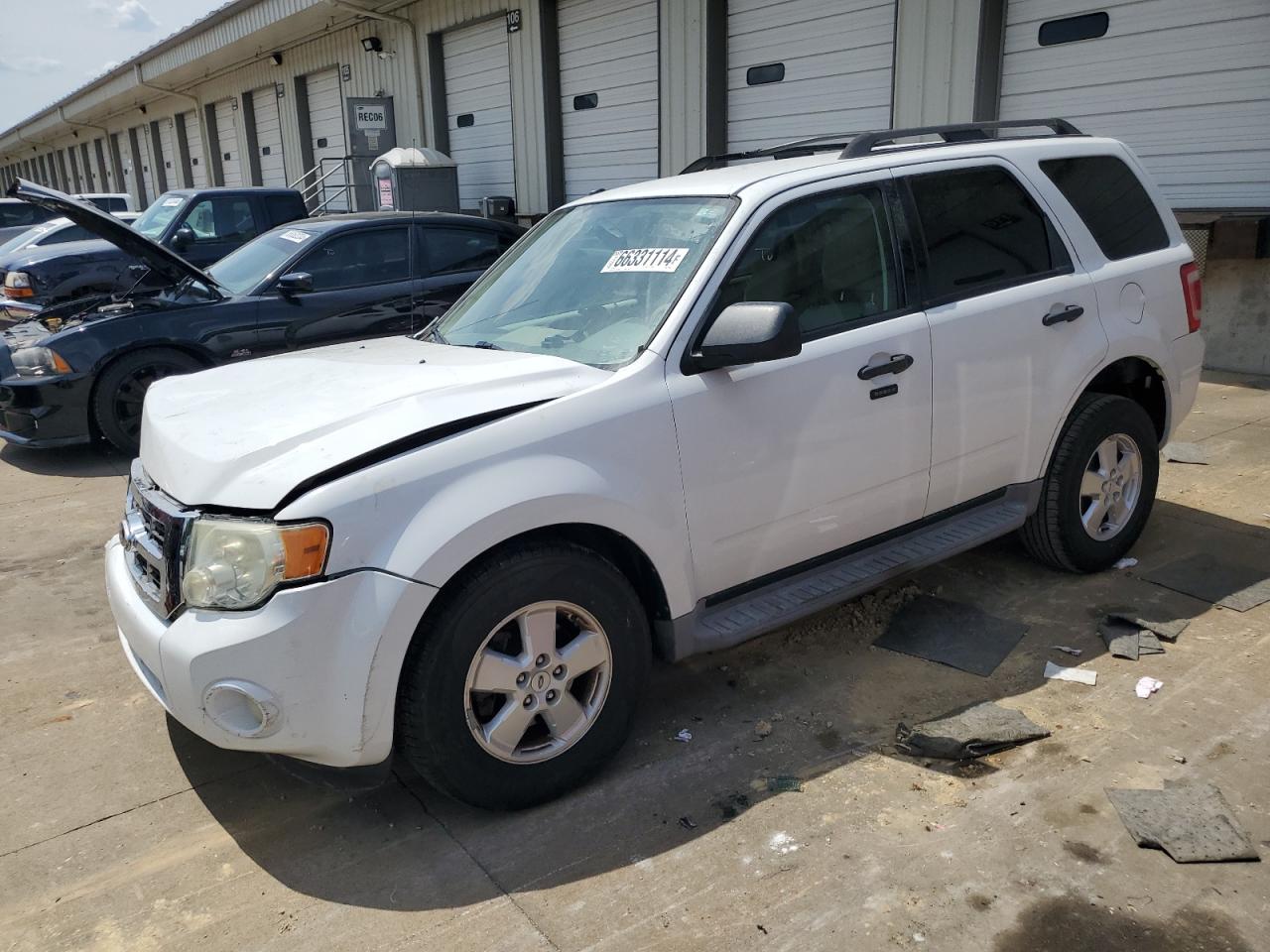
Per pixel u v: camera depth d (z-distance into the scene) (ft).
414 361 11.12
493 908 8.43
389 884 8.82
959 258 12.47
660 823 9.46
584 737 9.83
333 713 8.46
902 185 12.12
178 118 92.02
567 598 9.44
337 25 58.85
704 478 10.17
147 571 9.78
